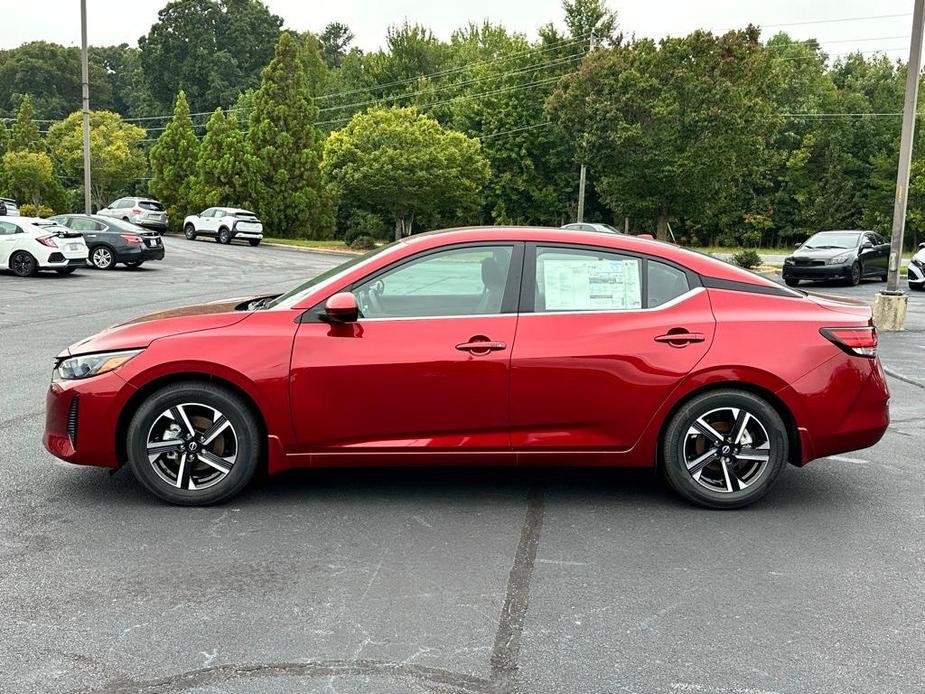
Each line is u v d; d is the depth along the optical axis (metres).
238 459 4.57
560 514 4.60
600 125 33.09
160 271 23.48
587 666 2.99
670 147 32.47
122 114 114.44
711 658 3.05
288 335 4.48
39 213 44.72
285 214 47.16
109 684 2.83
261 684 2.84
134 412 4.58
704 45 31.78
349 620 3.32
